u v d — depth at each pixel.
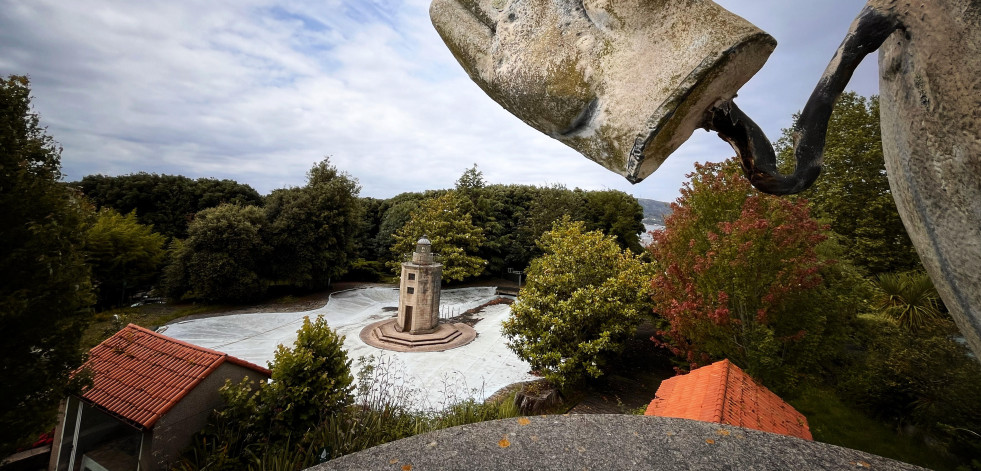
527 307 12.35
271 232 25.53
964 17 1.09
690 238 9.67
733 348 7.86
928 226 1.35
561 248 13.77
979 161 1.10
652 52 1.27
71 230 6.37
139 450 7.27
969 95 1.10
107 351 8.52
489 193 35.06
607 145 1.37
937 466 6.41
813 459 2.82
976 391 6.61
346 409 8.23
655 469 2.71
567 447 2.96
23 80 5.98
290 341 16.78
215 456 6.54
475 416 8.41
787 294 7.23
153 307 22.28
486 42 1.56
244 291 23.19
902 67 1.28
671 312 8.63
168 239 28.27
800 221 7.43
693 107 1.26
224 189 31.80
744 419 5.05
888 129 1.43
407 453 2.91
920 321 9.46
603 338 11.59
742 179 9.58
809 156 1.28
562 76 1.37
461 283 31.31
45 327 5.97
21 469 7.91
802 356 7.47
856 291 8.21
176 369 7.61
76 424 7.67
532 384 12.48
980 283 1.22
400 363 14.44
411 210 33.97
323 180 28.98
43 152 6.20
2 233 5.61
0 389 5.56
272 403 7.35
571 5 1.39
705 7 1.26
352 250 30.11
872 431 7.30
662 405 6.07
